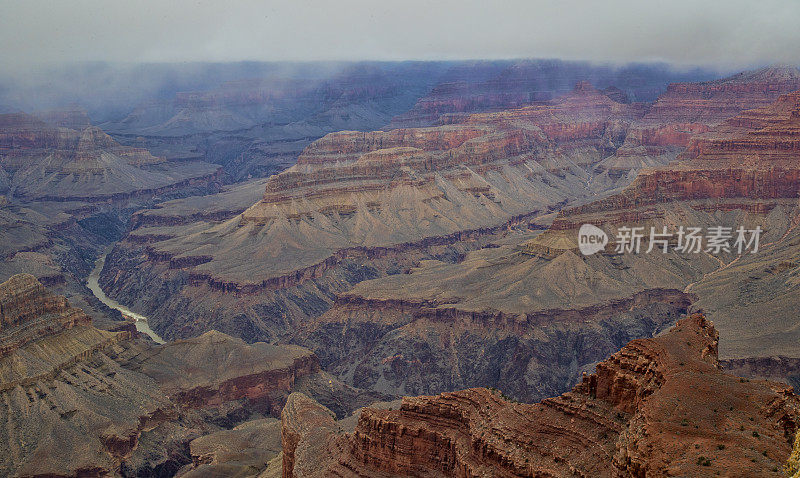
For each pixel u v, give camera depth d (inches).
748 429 2832.2
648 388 3388.3
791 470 2452.0
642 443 2886.3
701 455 2674.7
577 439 3575.3
